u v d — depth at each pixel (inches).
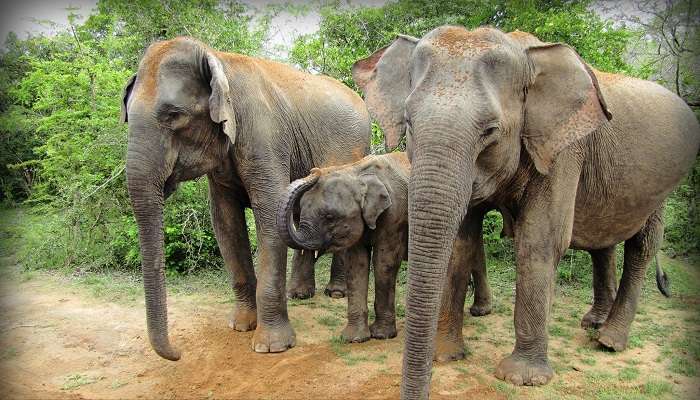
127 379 175.5
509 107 138.6
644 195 191.2
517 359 171.3
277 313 200.2
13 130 527.2
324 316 238.4
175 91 174.9
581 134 142.0
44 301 256.7
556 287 280.8
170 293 269.3
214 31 389.1
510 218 181.8
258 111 199.8
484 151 137.3
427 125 127.6
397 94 157.9
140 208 171.0
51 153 348.8
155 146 172.7
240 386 169.9
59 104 371.2
